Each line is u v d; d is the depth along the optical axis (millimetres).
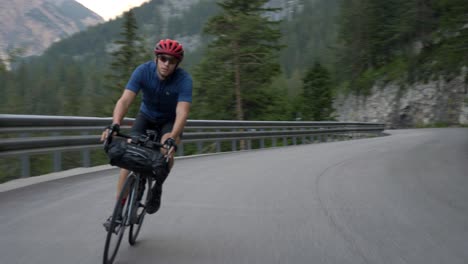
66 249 4445
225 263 4199
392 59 69938
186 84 4656
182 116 4531
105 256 3807
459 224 5746
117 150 4035
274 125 19266
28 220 5508
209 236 5059
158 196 4551
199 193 7449
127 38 37969
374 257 4465
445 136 25797
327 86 59719
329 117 60375
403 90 63156
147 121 4895
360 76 73188
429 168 10836
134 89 4609
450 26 45969
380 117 66438
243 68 35031
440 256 4520
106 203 6469
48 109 94188
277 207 6539
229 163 11586
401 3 65750
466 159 12797
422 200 7160
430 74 59562
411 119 61719
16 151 8164
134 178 4234
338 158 12922
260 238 5020
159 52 4402
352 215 6148
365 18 71438
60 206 6266
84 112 55906
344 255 4508
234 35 34031
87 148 10195
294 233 5242
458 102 55531
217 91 34938
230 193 7496
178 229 5328
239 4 36031
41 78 120500
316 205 6715
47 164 11617
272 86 37719
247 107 36562
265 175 9477
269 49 36281
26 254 4281
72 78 110062
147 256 4348
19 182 8109
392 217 6070
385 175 9664
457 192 7848
